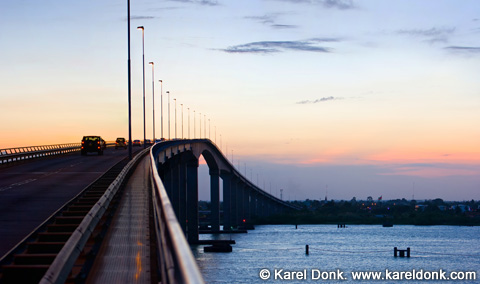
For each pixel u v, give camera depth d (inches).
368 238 7721.5
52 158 3277.6
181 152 4783.5
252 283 3307.1
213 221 7696.9
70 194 1425.9
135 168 2244.1
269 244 6264.8
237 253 5078.7
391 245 6550.2
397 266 4520.2
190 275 156.4
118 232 770.8
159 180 638.5
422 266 4559.5
